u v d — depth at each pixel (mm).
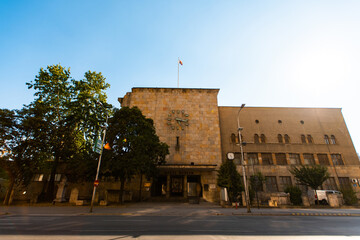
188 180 30734
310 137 34656
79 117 24859
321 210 19125
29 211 16625
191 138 32406
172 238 7609
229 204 22219
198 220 12516
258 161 32281
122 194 22984
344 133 34938
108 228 9508
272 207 21672
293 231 9266
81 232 8531
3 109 21391
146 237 7723
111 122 23266
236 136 34188
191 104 34906
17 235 7883
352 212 17391
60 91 26750
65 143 23688
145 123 23781
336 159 32875
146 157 21172
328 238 7965
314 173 25109
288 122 35625
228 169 24016
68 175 24250
